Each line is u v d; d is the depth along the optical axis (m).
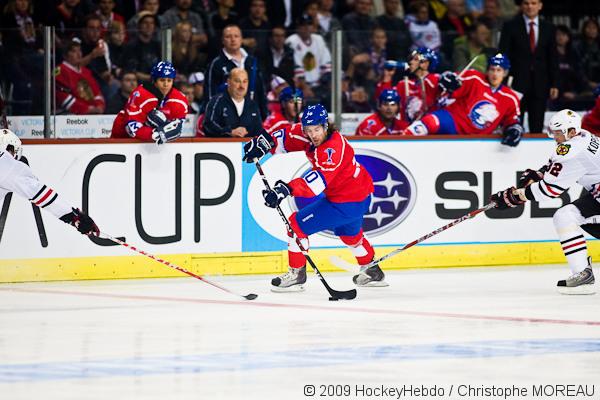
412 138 22.86
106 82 23.00
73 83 22.75
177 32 23.53
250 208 21.94
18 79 22.56
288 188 18.81
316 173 18.80
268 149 19.39
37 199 17.92
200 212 21.62
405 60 24.78
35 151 20.69
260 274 22.06
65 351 14.09
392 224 22.83
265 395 11.59
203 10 27.42
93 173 20.98
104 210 21.08
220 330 15.69
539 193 19.36
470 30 27.02
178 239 21.53
